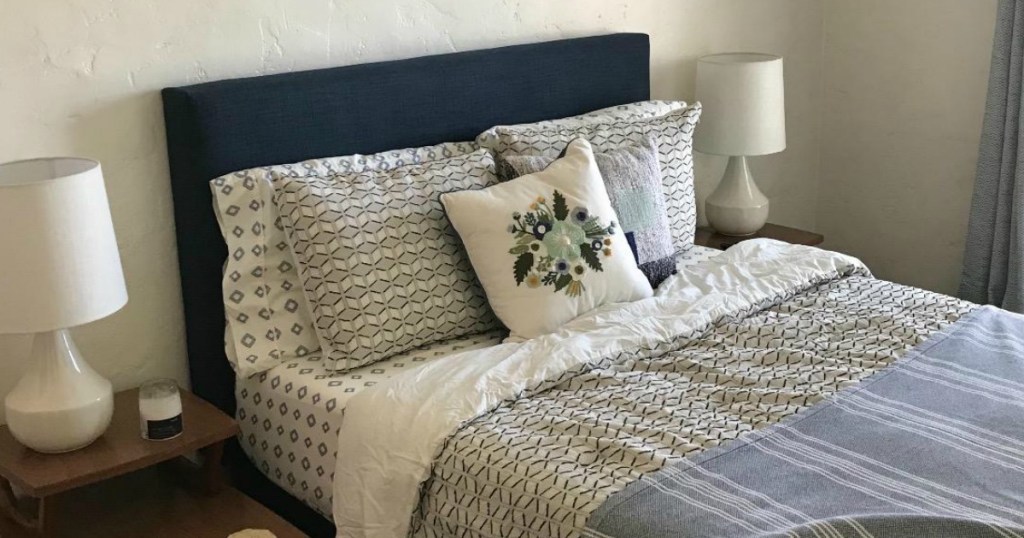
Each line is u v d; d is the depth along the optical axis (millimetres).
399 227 2338
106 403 2068
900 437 1849
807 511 1615
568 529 1673
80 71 2217
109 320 2359
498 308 2346
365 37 2646
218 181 2299
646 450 1800
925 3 3598
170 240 2418
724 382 2109
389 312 2289
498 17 2930
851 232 4000
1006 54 3281
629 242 2598
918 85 3680
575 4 3117
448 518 1882
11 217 1816
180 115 2281
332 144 2506
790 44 3799
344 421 2068
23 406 1988
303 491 2260
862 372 2125
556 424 1919
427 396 2025
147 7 2281
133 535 2076
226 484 2295
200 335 2410
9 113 2146
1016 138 3307
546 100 2959
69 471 1964
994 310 2455
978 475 1726
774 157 3848
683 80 3494
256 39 2457
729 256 2797
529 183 2424
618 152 2701
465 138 2777
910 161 3764
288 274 2379
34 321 1860
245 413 2395
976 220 3467
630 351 2203
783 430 1882
